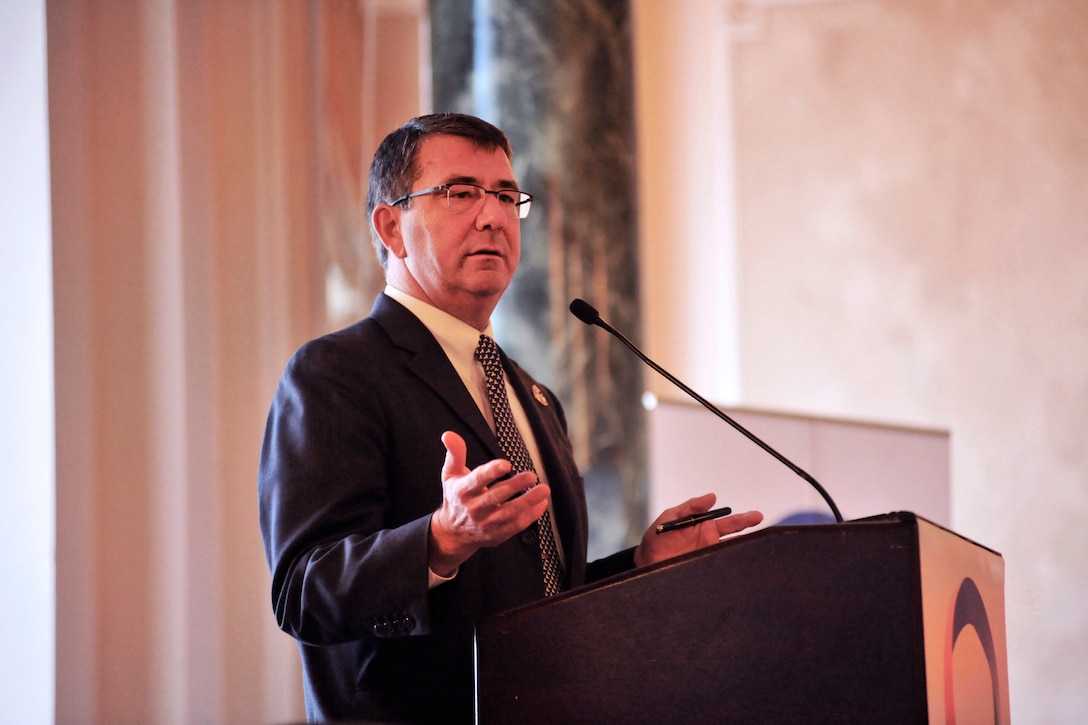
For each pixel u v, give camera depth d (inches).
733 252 668.7
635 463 461.4
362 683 193.9
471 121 234.4
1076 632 637.9
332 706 199.0
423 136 232.4
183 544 359.6
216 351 378.0
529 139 449.1
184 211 373.1
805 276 667.4
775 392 662.5
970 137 663.8
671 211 660.7
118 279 355.9
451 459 169.3
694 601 152.0
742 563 150.9
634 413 462.9
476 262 224.8
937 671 148.2
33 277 336.2
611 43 466.9
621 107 468.1
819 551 148.6
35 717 327.6
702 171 669.3
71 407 338.6
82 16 350.6
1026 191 658.2
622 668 152.7
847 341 663.1
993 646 176.2
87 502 339.3
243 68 397.4
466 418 210.5
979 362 653.9
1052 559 642.8
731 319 665.0
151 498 356.5
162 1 368.2
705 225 666.2
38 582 330.6
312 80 424.2
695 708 149.5
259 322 393.1
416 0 478.6
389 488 203.6
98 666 342.3
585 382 451.8
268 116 404.5
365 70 444.8
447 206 226.7
